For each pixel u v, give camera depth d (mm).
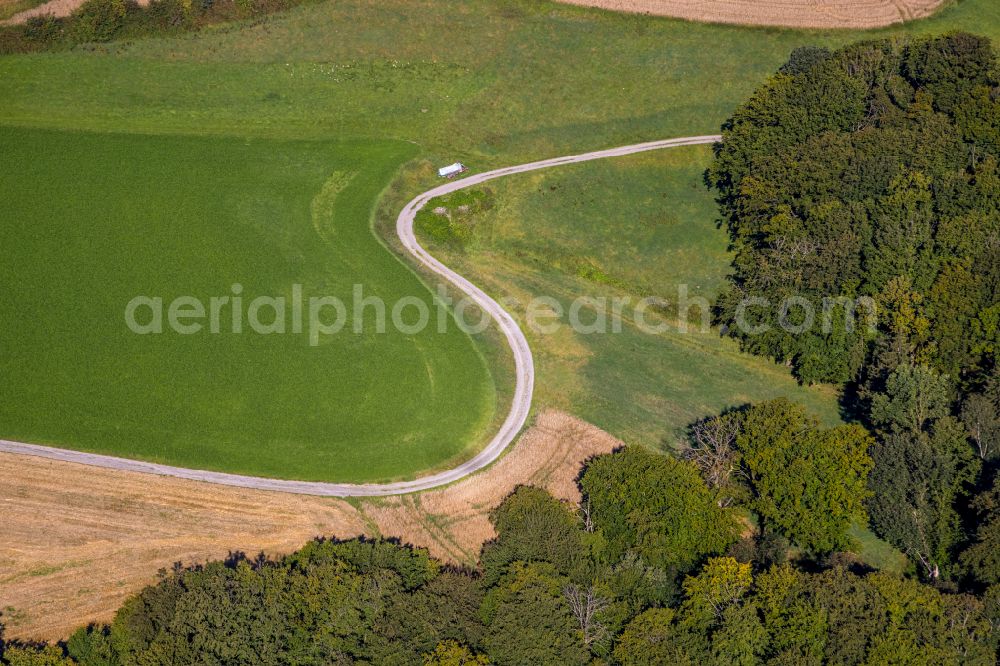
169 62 170000
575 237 145625
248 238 140500
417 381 122812
